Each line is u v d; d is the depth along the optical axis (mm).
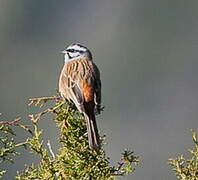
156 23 51000
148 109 40156
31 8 52500
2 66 47969
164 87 43750
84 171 9281
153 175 32938
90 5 53031
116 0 52938
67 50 11703
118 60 48688
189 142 35781
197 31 51031
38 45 51781
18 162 27594
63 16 52906
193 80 43594
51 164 9305
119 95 43125
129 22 51781
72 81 11148
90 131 9719
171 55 48125
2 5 52062
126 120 39094
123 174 9359
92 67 11414
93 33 52594
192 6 51906
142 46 50156
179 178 9203
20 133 27859
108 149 37375
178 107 40688
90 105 10688
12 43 51094
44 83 46344
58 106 9773
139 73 45625
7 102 42719
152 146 36344
